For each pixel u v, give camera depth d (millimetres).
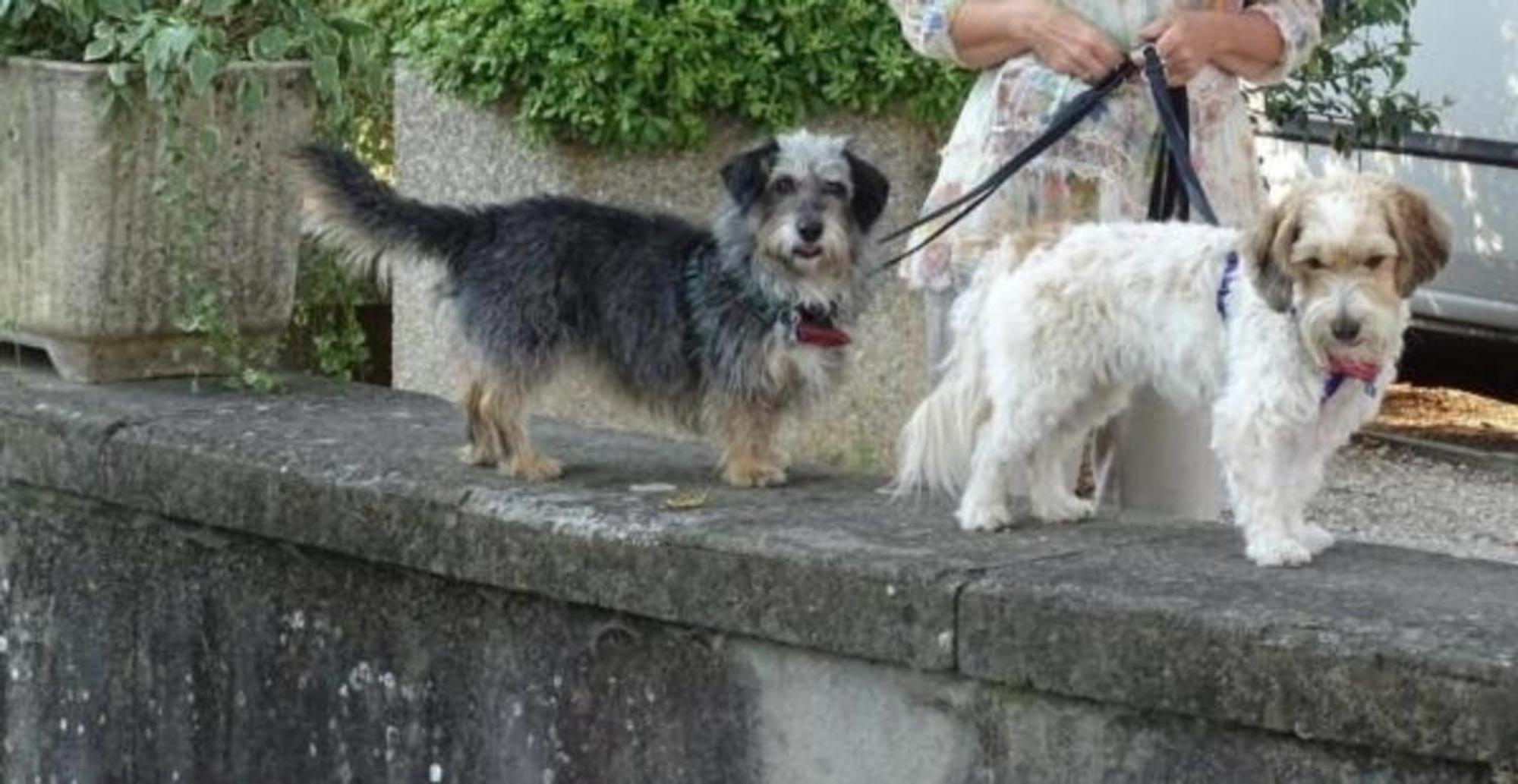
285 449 6348
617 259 6125
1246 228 5477
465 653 6047
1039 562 5262
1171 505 6320
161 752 6754
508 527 5840
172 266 7168
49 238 7102
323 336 8070
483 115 7938
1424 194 5309
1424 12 9859
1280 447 5277
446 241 6246
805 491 5988
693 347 6047
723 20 7664
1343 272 5066
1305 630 4754
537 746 5941
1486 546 8180
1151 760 4980
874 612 5285
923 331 7875
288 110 7246
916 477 5820
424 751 6160
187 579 6621
